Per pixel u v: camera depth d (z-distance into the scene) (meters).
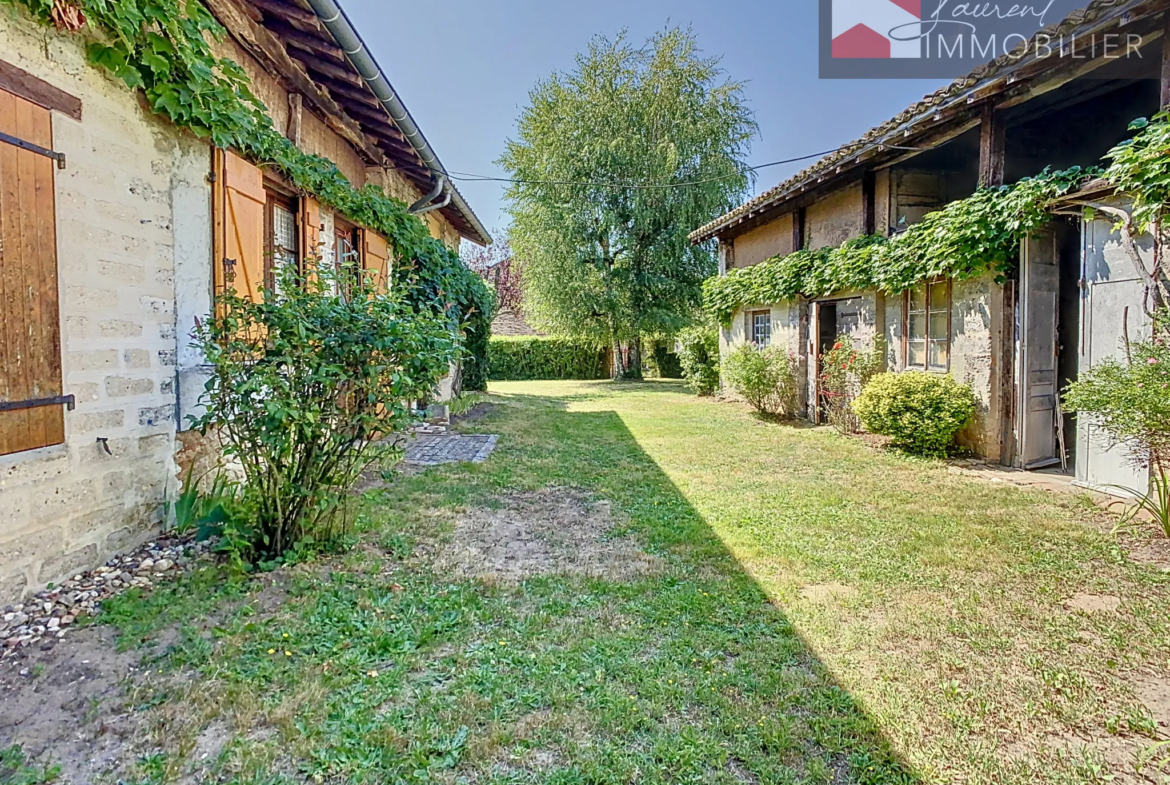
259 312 2.91
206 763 1.60
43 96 2.47
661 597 2.67
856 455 6.05
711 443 6.77
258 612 2.44
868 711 1.86
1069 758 1.66
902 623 2.43
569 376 19.44
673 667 2.10
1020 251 5.26
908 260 6.15
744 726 1.78
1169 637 2.30
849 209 8.06
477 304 11.59
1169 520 3.36
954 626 2.40
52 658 2.05
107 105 2.84
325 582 2.75
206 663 2.05
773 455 6.05
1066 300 5.83
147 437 3.13
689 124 15.80
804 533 3.58
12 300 2.33
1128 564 3.03
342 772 1.57
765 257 10.31
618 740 1.72
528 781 1.56
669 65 15.99
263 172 4.48
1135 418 3.25
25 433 2.39
